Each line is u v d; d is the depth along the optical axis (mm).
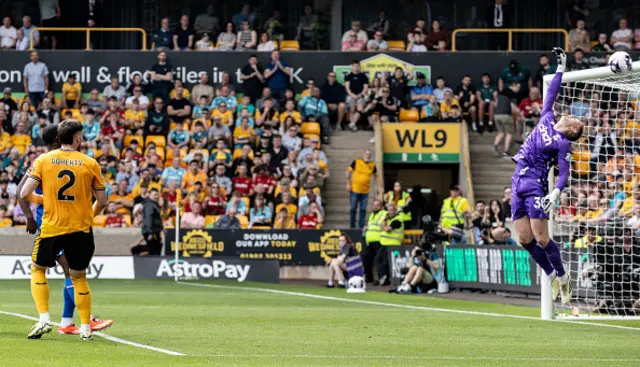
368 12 99188
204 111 82812
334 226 79625
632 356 26750
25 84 87125
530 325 36719
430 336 32062
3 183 77188
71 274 28422
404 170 88750
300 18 98250
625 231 44188
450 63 87312
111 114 83000
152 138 82375
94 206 28516
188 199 74250
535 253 32594
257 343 29047
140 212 73875
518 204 32281
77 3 97438
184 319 37719
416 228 76000
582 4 98688
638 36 94562
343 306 46969
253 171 77625
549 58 86188
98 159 79562
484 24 99312
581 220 48031
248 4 99188
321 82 87750
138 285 62656
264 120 82188
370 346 28656
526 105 83312
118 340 29125
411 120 84625
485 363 24797
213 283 65875
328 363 24359
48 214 27688
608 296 43875
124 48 99250
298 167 78938
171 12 99875
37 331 28266
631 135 65062
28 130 83125
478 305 48719
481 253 57531
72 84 86625
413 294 57531
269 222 74188
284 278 70625
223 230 70938
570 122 31656
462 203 66500
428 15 99500
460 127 82500
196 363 23812
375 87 84500
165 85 86188
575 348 28703
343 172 82062
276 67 85812
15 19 100312
